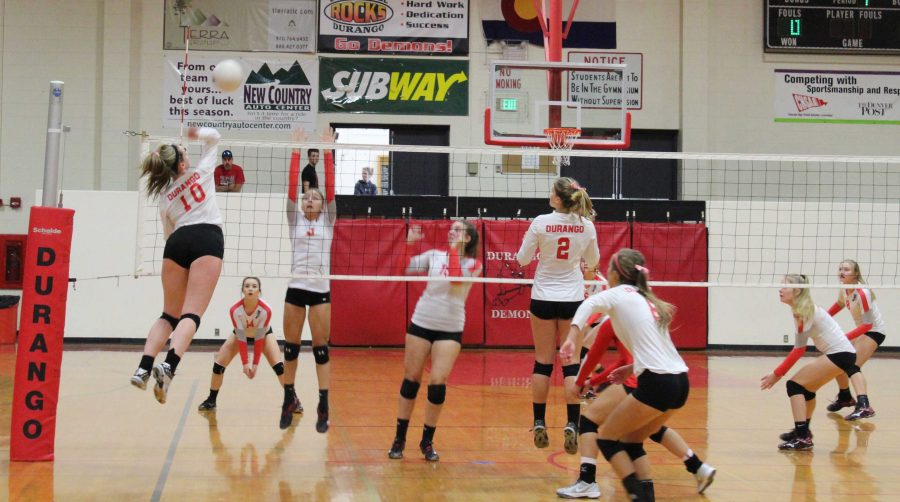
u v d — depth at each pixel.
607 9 17.83
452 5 17.59
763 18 18.03
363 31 17.47
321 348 6.92
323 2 17.42
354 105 17.44
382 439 7.14
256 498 5.16
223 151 15.02
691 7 17.81
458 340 6.39
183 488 5.38
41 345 6.03
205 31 17.20
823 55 18.12
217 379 8.26
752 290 15.52
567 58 17.69
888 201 17.80
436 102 17.56
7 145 16.89
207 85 17.19
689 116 17.72
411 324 6.42
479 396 9.70
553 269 6.45
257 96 17.27
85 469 5.83
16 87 16.95
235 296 14.71
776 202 15.34
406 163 17.50
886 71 18.17
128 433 7.11
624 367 5.20
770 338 15.51
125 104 16.98
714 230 15.33
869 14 18.03
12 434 6.02
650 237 15.04
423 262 6.65
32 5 17.03
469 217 14.90
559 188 6.42
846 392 9.02
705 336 15.36
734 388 10.66
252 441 6.91
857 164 17.78
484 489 5.53
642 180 17.78
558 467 6.23
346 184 17.25
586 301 5.05
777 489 5.67
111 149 16.97
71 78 17.06
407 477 5.82
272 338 8.36
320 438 7.11
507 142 12.57
